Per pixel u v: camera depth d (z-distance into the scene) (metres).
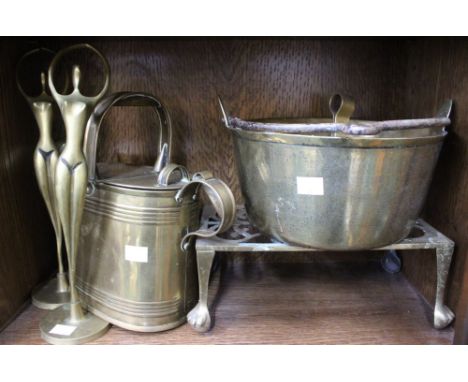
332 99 0.79
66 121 0.69
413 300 0.93
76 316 0.81
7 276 0.83
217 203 0.72
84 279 0.84
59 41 0.93
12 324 0.83
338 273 1.05
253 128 0.69
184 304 0.82
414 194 0.71
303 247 0.75
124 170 0.86
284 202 0.71
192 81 0.97
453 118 0.79
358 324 0.84
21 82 0.88
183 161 1.02
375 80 0.98
